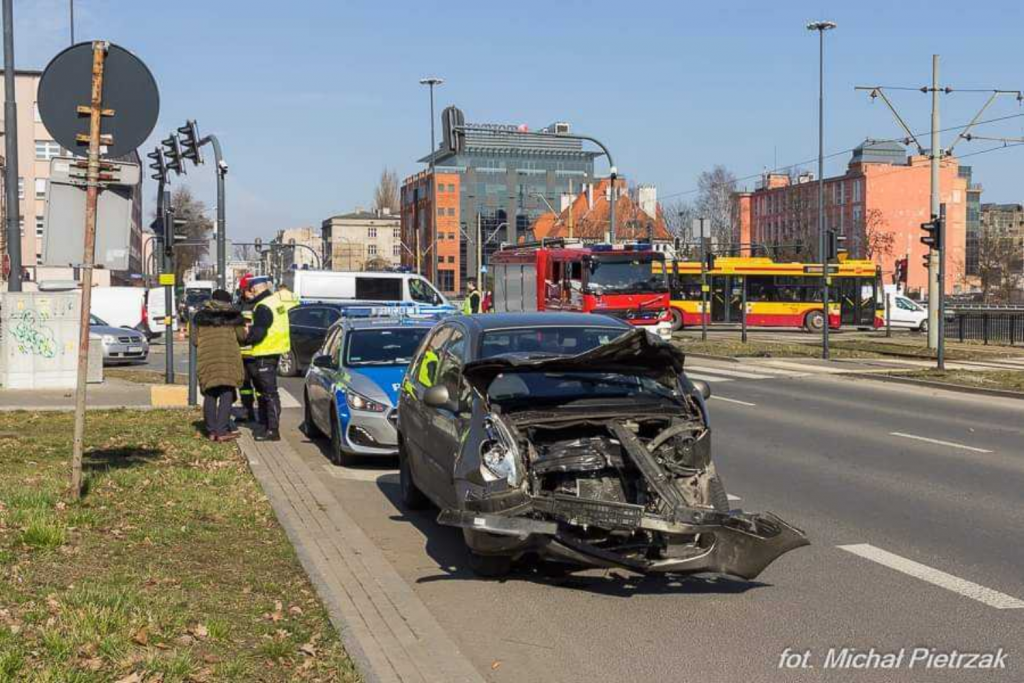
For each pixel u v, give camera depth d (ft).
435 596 22.24
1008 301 291.99
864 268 164.86
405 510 31.48
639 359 24.49
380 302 111.86
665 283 117.19
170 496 29.60
